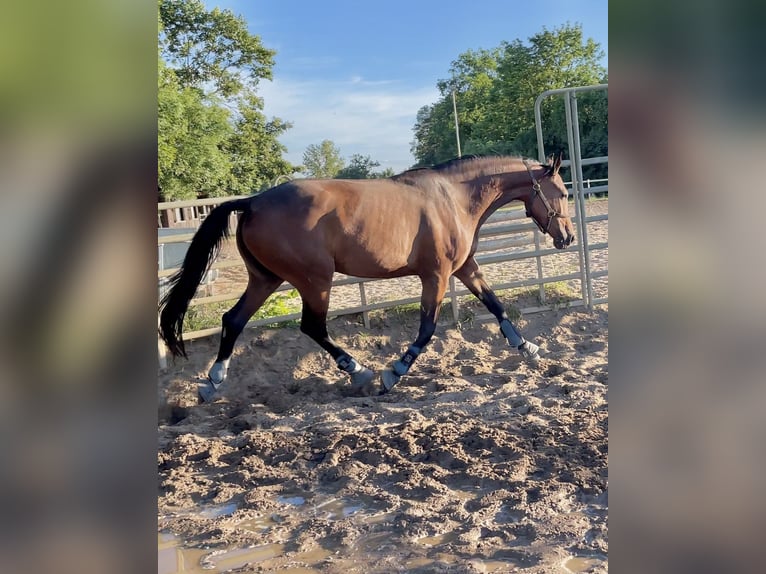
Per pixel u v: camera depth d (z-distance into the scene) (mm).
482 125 41000
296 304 6977
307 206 4730
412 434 3670
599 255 9344
